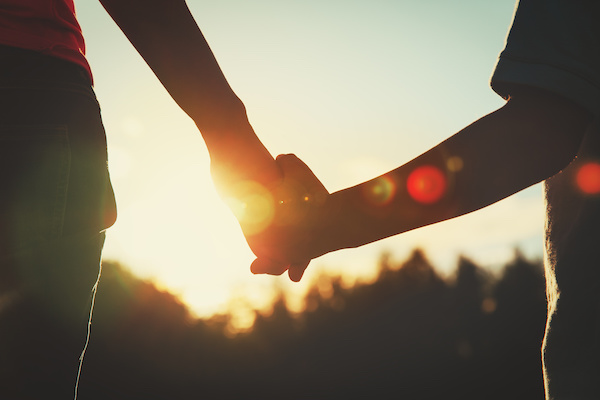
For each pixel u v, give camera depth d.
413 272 39.81
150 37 0.88
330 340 33.56
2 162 0.77
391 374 25.11
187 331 28.11
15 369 0.78
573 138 0.78
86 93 0.83
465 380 22.20
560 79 0.77
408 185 0.83
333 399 22.19
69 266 0.81
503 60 0.80
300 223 0.89
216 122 0.92
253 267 0.95
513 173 0.79
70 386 0.83
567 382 0.78
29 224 0.78
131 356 24.14
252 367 27.33
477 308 31.14
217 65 0.92
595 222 0.78
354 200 0.86
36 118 0.78
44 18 0.81
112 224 0.86
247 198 0.93
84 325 0.85
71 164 0.80
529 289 29.92
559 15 0.78
